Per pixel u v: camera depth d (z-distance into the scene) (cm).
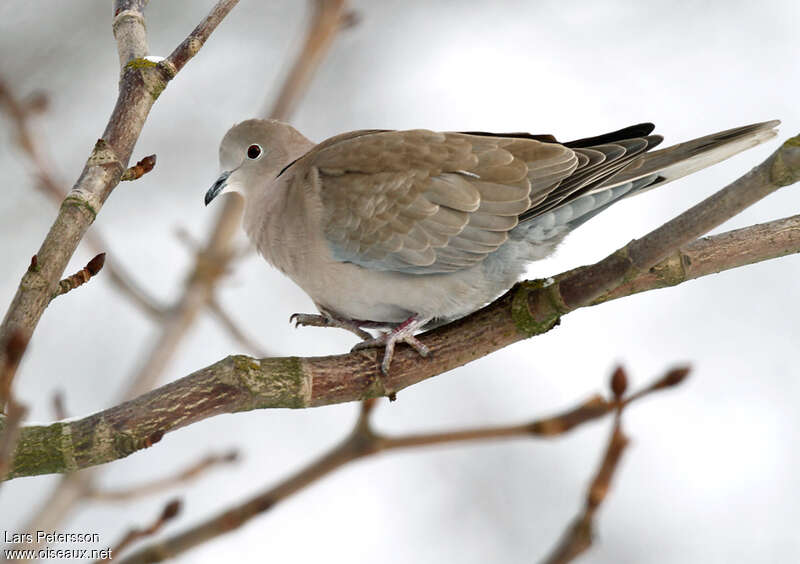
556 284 903
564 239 1049
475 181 1016
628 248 867
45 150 1392
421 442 738
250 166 1214
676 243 834
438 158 1027
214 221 1392
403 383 899
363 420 752
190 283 1359
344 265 1037
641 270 863
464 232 1008
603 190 1002
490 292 1043
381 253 1017
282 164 1211
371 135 1077
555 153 1032
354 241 1023
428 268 1018
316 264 1049
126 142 743
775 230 938
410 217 1012
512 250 1023
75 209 709
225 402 803
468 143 1041
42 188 1316
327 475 749
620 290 931
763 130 980
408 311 1058
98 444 755
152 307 1344
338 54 1775
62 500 1057
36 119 1359
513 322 919
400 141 1048
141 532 731
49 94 1568
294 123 1728
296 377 839
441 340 919
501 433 705
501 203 1009
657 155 994
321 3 1384
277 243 1084
